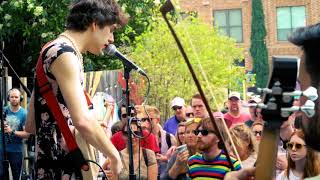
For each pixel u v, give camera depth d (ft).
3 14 39.06
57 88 9.86
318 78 5.18
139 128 18.56
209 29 41.63
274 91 5.11
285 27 77.30
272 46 77.36
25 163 23.70
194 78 6.70
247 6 78.07
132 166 15.83
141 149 18.63
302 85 5.30
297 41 5.33
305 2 76.59
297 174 13.24
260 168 5.33
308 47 5.25
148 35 37.22
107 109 26.68
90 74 27.86
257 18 77.41
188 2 78.84
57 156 10.01
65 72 9.64
